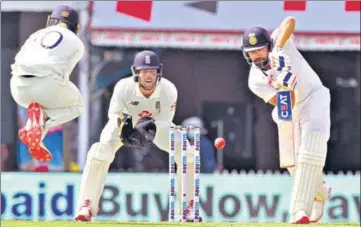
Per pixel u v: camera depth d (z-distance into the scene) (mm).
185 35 42938
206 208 40344
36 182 40219
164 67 44812
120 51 43438
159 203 40312
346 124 46562
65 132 42969
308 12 43250
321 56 45938
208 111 45438
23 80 29484
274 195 40562
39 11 43062
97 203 31672
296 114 30781
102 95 43281
